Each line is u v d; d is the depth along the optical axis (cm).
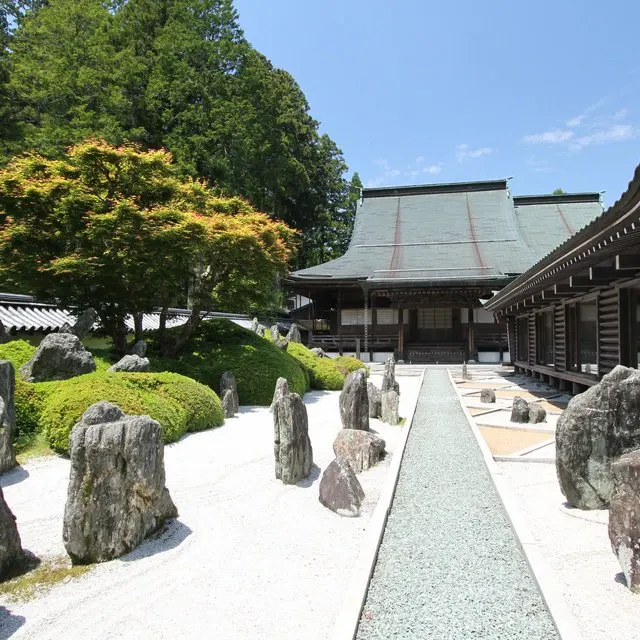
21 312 1289
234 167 2723
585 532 392
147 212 1007
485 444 675
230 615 289
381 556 352
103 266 988
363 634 263
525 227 3369
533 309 1630
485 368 2189
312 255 4150
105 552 365
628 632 262
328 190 4256
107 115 2283
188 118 2619
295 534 404
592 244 641
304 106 3969
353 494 452
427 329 2791
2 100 2139
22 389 698
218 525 425
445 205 3497
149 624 283
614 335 924
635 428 428
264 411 1008
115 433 375
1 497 353
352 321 2909
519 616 276
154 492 407
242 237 1062
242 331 1303
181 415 762
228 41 2822
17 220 1005
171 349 1162
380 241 3191
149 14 2875
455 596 298
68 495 366
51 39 2595
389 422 862
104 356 1016
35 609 304
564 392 1296
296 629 273
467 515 425
